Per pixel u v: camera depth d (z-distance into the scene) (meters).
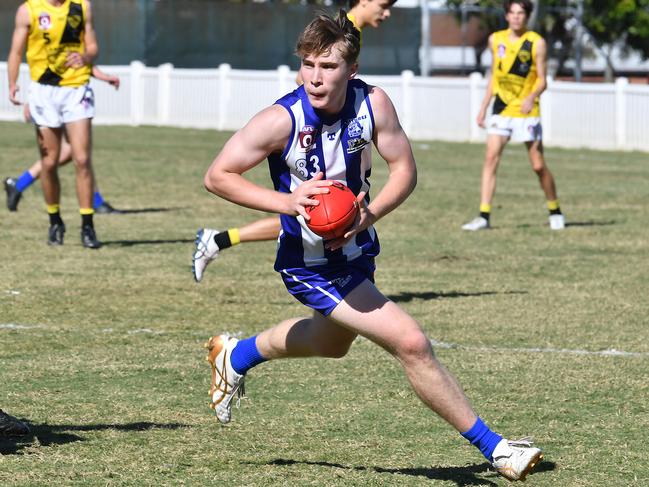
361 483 11.41
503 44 30.84
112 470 11.60
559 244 28.98
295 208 10.35
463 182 43.59
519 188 41.91
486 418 13.96
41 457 11.95
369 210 10.62
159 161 48.03
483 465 12.12
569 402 14.76
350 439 13.01
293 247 11.12
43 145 26.16
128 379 15.48
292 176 10.93
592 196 39.66
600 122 61.56
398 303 21.20
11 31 73.25
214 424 13.48
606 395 15.12
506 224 32.56
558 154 57.88
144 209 33.97
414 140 66.31
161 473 11.57
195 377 15.71
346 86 10.72
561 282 23.64
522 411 14.30
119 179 41.22
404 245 28.42
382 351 17.41
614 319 20.03
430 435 13.24
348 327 11.05
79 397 14.48
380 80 68.12
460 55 98.19
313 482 11.41
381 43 80.69
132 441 12.66
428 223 32.56
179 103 71.62
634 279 24.08
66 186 38.38
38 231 28.95
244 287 22.47
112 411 13.88
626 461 12.38
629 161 54.22
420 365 10.90
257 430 13.27
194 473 11.61
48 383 15.12
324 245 10.94
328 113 10.68
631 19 100.50
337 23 10.44
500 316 20.14
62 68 25.77
